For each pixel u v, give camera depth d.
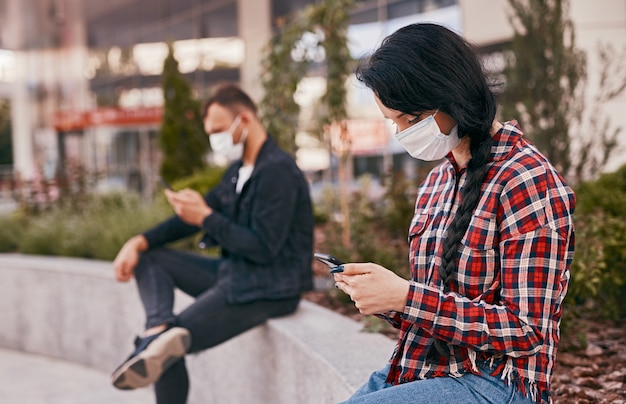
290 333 2.93
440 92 1.35
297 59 5.45
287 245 3.09
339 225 5.32
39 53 24.70
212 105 3.12
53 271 5.11
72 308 5.00
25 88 26.11
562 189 1.34
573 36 5.23
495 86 1.42
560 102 5.13
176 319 2.88
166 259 3.18
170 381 2.86
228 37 14.58
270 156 3.08
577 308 3.48
